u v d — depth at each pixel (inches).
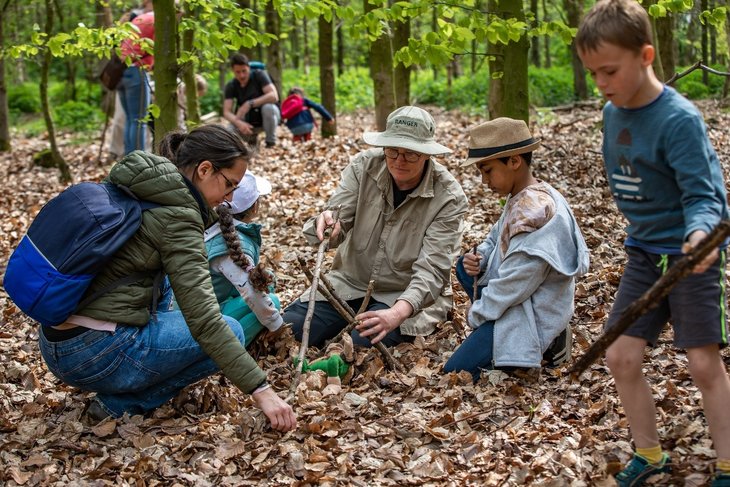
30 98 1011.9
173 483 126.7
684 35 770.2
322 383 157.5
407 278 182.1
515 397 149.1
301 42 1187.9
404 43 425.1
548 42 1023.6
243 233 173.9
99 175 409.7
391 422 141.3
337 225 178.4
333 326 183.6
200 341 131.6
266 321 168.7
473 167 334.3
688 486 111.3
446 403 148.1
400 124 166.9
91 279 132.1
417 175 174.7
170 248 132.6
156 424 145.6
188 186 136.5
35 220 133.5
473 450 130.3
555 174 319.3
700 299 104.7
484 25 211.6
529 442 130.7
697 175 99.4
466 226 261.3
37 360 183.2
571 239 154.8
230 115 449.1
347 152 396.8
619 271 207.9
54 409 154.5
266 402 131.9
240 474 129.2
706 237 93.5
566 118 525.0
